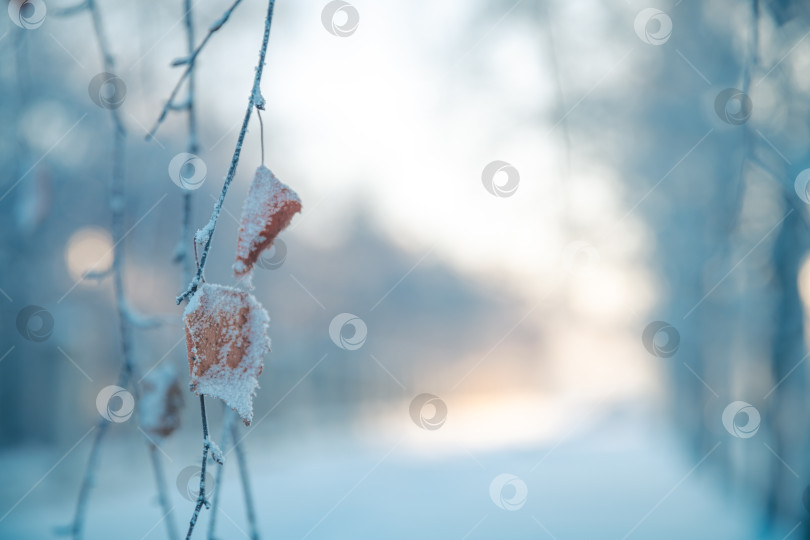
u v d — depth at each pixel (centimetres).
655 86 700
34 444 968
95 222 906
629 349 2139
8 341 949
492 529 721
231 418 136
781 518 664
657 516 787
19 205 203
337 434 1794
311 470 1198
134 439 962
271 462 1258
